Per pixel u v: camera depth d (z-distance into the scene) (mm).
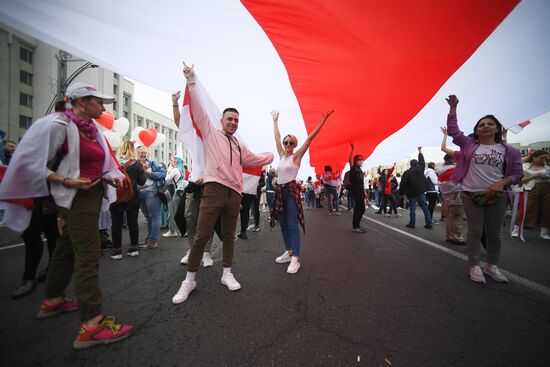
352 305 2193
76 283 1685
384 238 5109
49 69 26875
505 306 2174
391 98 3713
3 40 24391
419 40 2639
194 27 2389
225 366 1454
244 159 2797
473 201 2801
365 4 2229
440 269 3164
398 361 1484
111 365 1466
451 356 1527
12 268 3248
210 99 3219
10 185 1547
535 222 5512
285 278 2869
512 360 1491
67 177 1674
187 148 2980
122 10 2135
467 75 3176
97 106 1883
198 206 3340
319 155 7051
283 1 2186
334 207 10570
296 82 3340
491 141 2898
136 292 2494
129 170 3648
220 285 2674
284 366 1449
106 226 3795
